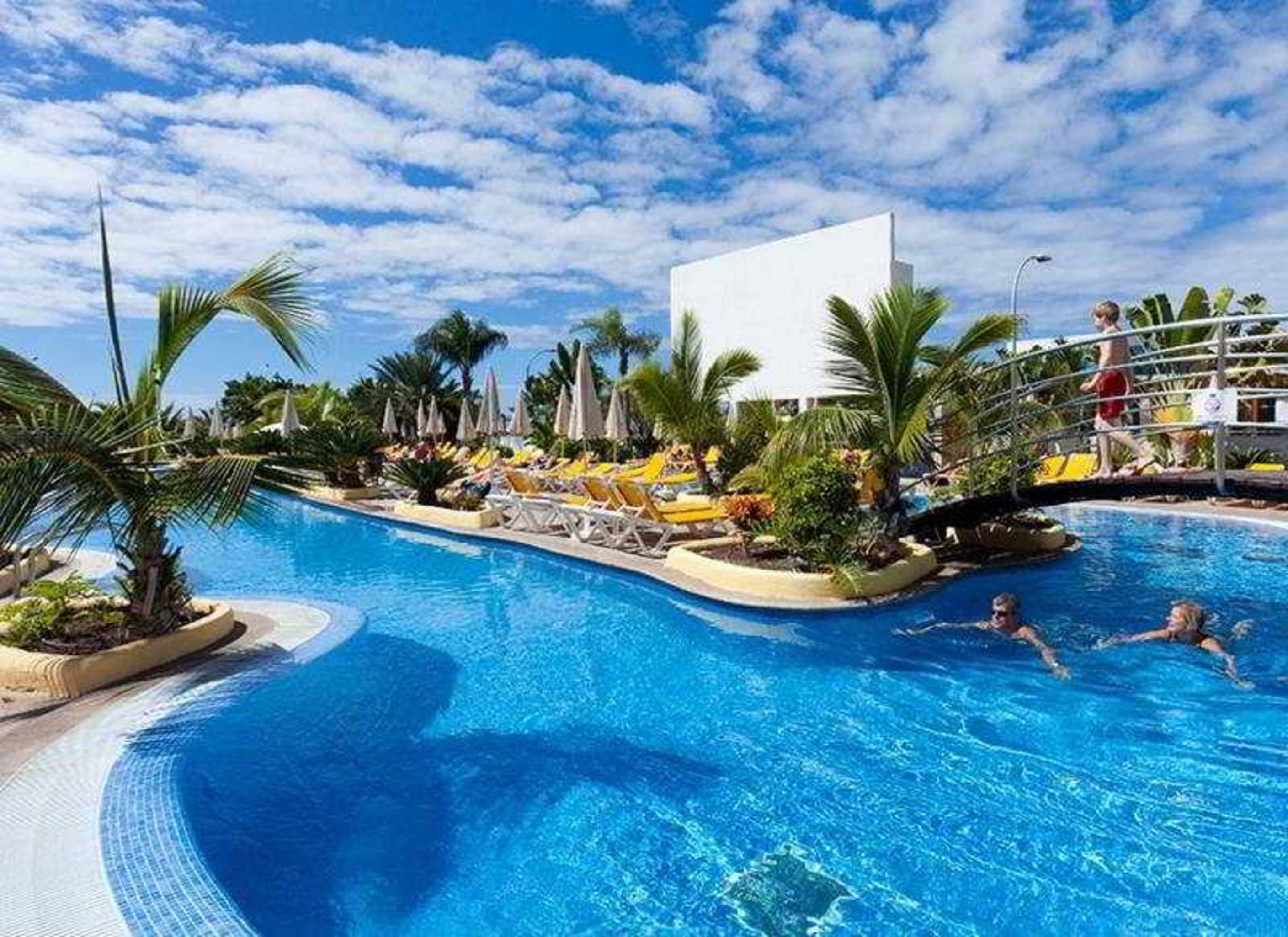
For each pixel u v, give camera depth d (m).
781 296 29.45
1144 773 4.54
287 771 4.57
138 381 6.19
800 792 4.36
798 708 5.60
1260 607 7.98
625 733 5.17
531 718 5.41
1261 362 18.64
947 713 5.46
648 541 12.01
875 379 9.34
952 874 3.56
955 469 11.25
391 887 3.47
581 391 18.11
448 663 6.58
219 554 12.80
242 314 6.45
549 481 18.89
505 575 10.64
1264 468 12.75
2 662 5.37
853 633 7.30
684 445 16.58
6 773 4.09
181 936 2.76
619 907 3.33
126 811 3.67
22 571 9.35
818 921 3.23
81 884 3.07
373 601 9.09
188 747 4.47
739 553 9.80
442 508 15.76
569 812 4.13
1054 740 5.01
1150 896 3.38
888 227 25.83
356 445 20.16
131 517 5.77
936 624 7.50
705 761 4.75
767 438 14.90
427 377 46.81
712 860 3.69
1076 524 13.59
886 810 4.14
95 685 5.41
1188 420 14.06
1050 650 6.74
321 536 14.91
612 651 6.95
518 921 3.25
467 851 3.76
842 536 8.36
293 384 52.59
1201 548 11.22
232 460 5.61
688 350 15.28
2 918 2.84
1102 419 9.72
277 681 5.73
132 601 6.11
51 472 4.80
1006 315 8.83
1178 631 6.84
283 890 3.44
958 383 9.68
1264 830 3.91
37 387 5.64
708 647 7.02
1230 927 3.16
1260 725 5.18
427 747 4.92
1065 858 3.67
